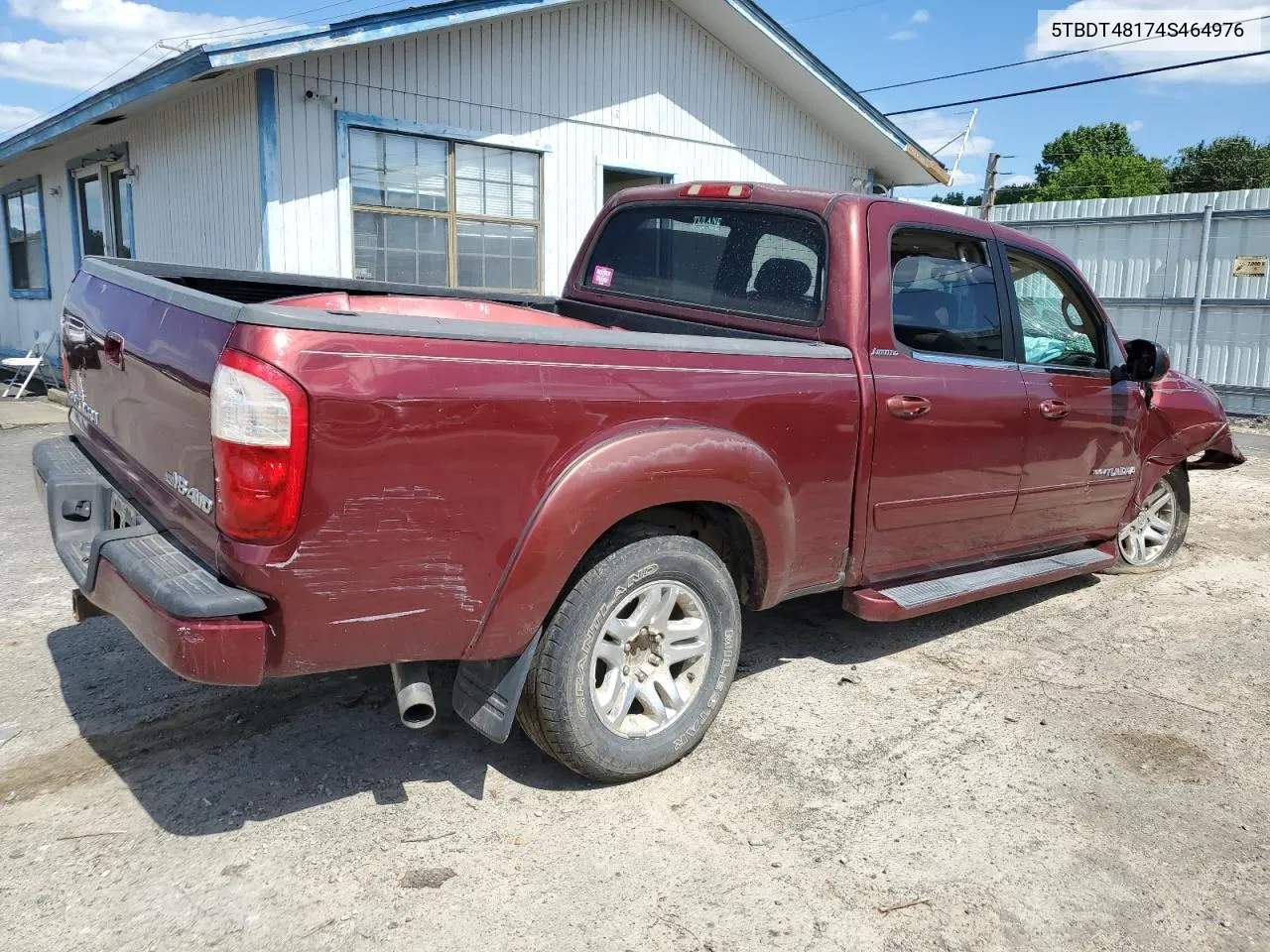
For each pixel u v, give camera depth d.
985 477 3.91
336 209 8.93
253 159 8.55
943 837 2.79
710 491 2.91
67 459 3.25
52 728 3.24
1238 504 7.70
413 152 9.46
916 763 3.22
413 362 2.31
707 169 11.98
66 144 11.99
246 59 7.71
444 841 2.67
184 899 2.38
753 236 3.77
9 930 2.25
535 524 2.54
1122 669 4.11
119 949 2.21
